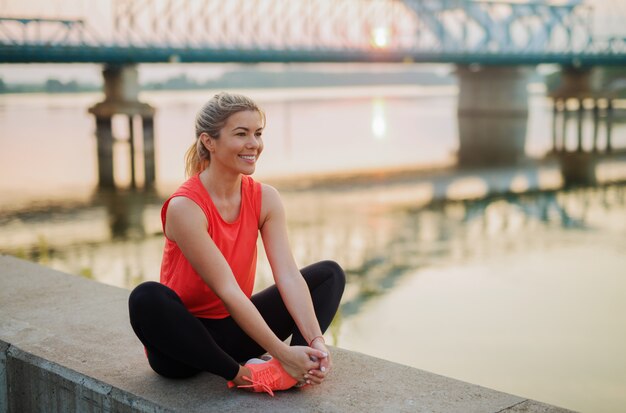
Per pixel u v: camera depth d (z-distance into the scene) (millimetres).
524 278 16875
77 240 21469
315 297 2600
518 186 34250
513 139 58125
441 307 13922
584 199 30719
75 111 100562
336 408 2312
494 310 13688
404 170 39219
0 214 25594
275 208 2510
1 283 3865
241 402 2350
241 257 2432
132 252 19828
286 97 161375
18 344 2904
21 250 17000
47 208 27172
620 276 17094
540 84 181250
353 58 51938
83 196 30422
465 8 67188
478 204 29125
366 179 35625
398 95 181125
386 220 25375
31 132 62719
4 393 2951
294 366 2381
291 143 52875
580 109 61938
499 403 2350
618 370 10078
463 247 20766
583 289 15719
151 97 173875
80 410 2605
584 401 8961
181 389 2447
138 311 2234
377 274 17234
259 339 2352
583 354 10883
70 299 3570
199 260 2318
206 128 2350
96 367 2654
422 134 60406
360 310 13594
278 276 2498
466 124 69500
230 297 2311
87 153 46844
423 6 63531
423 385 2506
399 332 11953
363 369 2662
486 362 10406
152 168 40062
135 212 26828
